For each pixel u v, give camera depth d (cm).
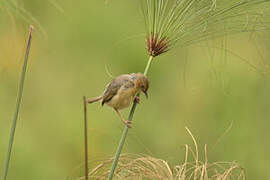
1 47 761
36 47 1289
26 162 1170
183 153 1131
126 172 666
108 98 673
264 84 1248
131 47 1330
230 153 1173
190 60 1159
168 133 1223
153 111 1277
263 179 1139
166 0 596
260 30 626
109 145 1155
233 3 606
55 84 1305
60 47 1329
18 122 1235
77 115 1252
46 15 1323
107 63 1336
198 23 602
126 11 1334
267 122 1241
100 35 1353
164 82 1305
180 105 1271
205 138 1211
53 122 1247
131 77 662
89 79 1321
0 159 1166
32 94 1280
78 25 1353
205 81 1165
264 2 614
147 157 670
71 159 1172
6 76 1108
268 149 1184
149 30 612
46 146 1201
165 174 665
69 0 1361
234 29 608
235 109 1243
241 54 913
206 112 1252
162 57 1295
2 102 1255
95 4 1370
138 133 1227
